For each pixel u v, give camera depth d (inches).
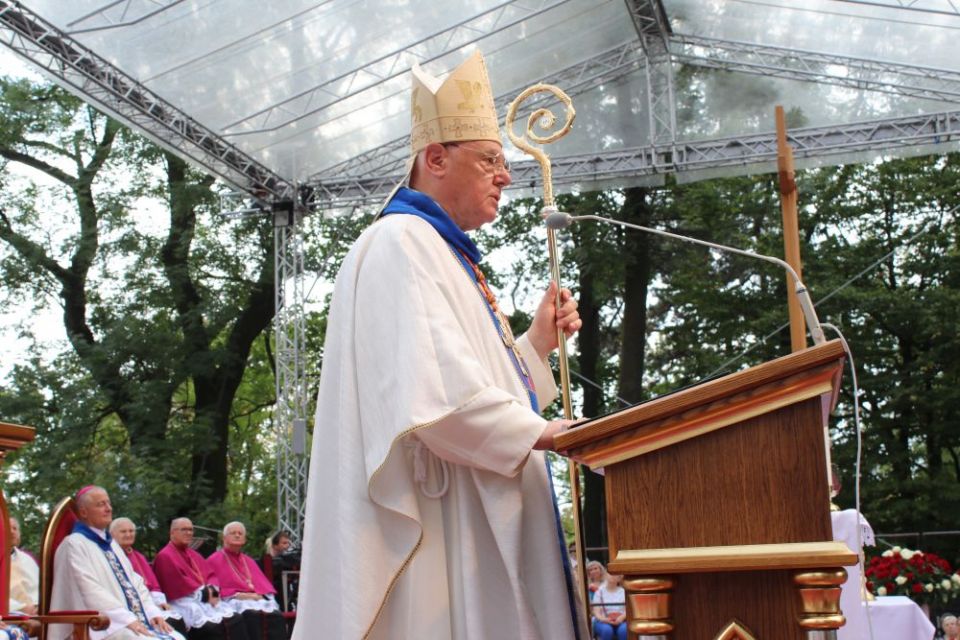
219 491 825.5
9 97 784.3
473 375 82.9
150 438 778.2
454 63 537.0
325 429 89.1
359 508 84.2
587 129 593.9
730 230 827.4
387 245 89.4
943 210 825.5
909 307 761.6
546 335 107.3
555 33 548.4
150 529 741.9
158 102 475.5
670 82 590.2
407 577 84.2
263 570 450.6
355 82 509.7
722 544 69.9
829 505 69.1
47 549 174.6
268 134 526.9
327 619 84.8
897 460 776.3
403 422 80.7
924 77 565.3
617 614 388.5
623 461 72.0
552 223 106.9
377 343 85.8
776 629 69.1
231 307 820.6
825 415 79.4
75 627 171.0
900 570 273.7
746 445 70.6
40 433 759.1
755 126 598.2
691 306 844.0
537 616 84.7
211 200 810.2
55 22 414.9
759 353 806.5
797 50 578.9
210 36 444.8
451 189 98.3
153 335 786.2
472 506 85.6
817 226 842.2
